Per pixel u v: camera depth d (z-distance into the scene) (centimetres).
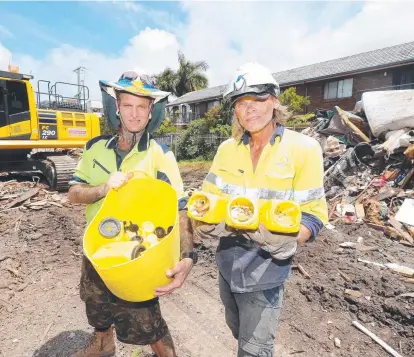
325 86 1956
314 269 420
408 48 1797
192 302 352
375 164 840
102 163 196
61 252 479
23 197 754
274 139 166
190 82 3441
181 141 2175
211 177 184
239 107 164
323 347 282
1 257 455
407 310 314
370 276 390
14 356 265
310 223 155
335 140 938
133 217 179
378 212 651
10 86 816
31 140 856
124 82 180
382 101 906
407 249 512
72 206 727
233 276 169
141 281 142
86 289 197
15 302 347
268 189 164
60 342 282
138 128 187
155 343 204
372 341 288
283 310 334
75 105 1042
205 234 153
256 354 164
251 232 139
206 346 281
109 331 221
